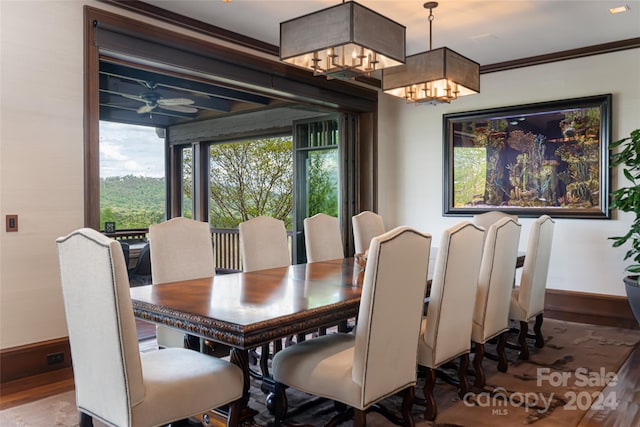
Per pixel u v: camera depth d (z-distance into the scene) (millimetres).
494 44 4828
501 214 4664
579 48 4965
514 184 5484
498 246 3021
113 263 1682
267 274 3115
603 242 4934
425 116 6137
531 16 4082
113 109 7441
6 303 3010
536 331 3854
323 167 6152
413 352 2303
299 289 2568
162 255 2959
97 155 3396
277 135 7188
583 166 5043
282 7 3791
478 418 2584
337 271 3238
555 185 5223
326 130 6129
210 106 6770
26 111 3068
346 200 5949
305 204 6355
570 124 5117
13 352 3035
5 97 2982
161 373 1934
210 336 1931
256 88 4660
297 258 6391
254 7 3783
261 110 6832
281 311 2047
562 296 5176
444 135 5934
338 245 4211
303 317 2037
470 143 5777
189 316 2008
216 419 2236
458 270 2570
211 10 3820
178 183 8508
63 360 3260
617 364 3449
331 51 2953
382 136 6195
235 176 8367
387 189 6309
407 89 3793
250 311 2045
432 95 3785
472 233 2646
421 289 2262
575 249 5105
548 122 5254
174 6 3736
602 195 4914
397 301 2105
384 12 3949
